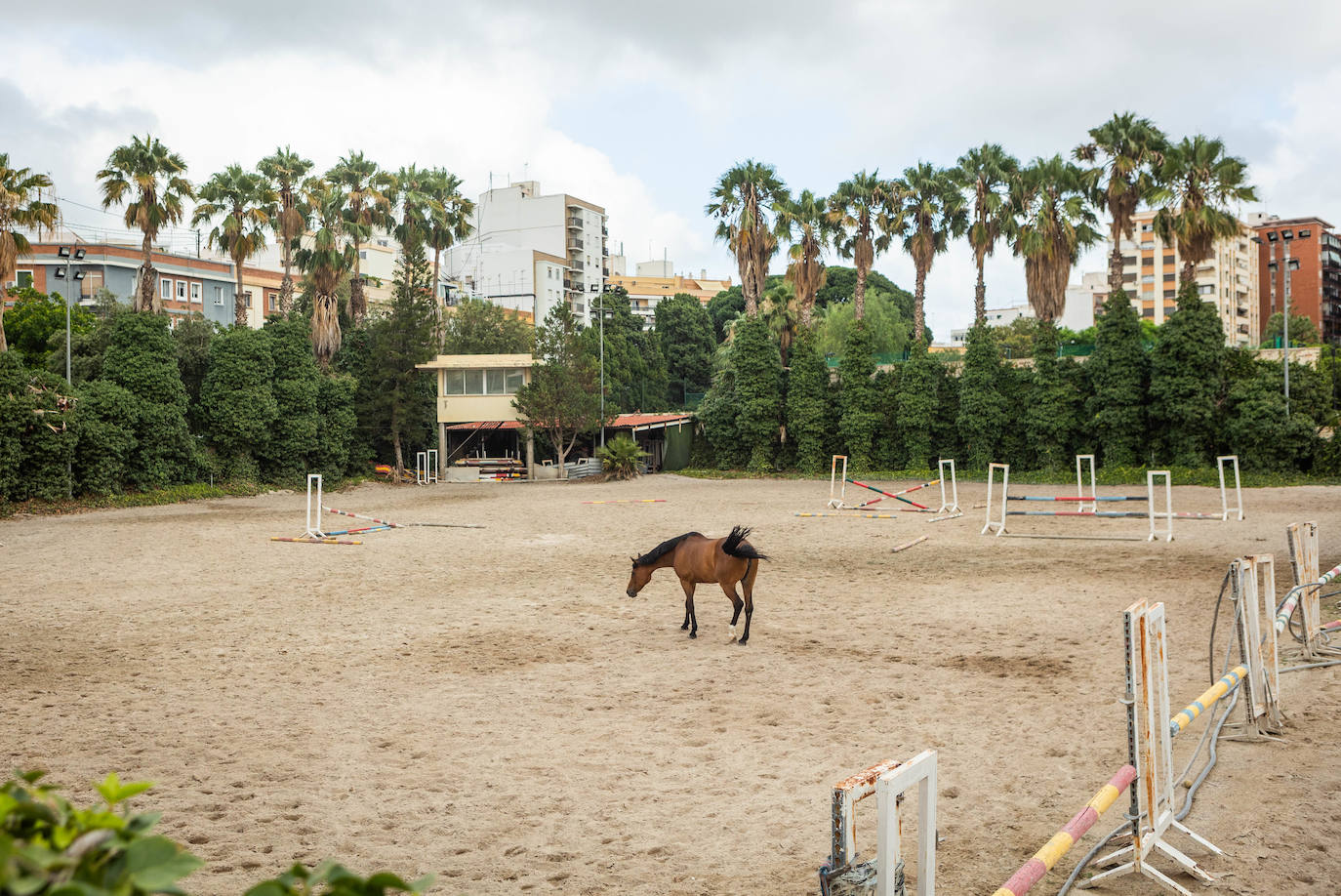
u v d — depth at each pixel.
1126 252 105.75
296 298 68.75
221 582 17.31
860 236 51.66
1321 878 5.18
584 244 112.56
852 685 9.77
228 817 6.32
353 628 13.14
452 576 17.97
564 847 5.81
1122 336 42.28
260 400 40.41
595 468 52.91
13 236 32.25
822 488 42.94
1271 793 6.48
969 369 46.59
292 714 8.91
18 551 21.62
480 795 6.72
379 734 8.27
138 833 1.37
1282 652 10.70
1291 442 38.19
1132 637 5.14
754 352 50.69
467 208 62.03
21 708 9.18
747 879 5.32
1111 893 5.10
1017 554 20.00
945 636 12.14
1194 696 9.04
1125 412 41.56
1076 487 39.41
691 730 8.29
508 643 12.08
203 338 41.75
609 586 16.70
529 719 8.70
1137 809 5.16
